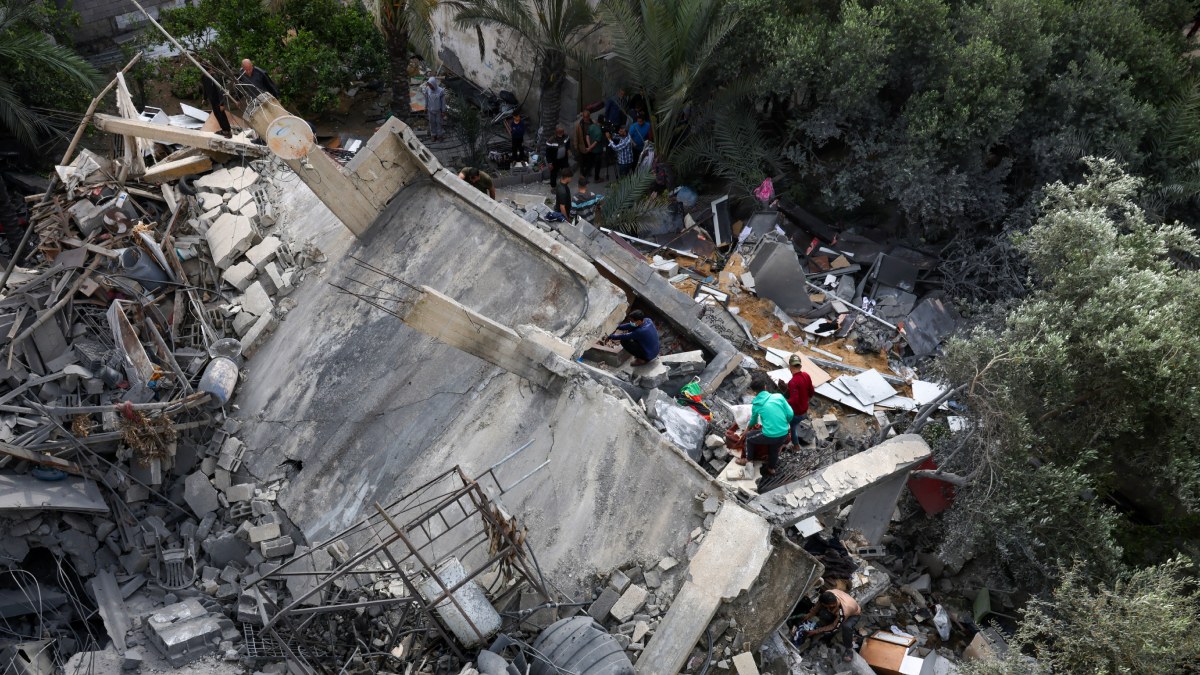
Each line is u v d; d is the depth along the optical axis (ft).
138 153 51.44
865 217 66.13
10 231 66.85
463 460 37.73
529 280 42.01
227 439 41.32
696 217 65.31
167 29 77.66
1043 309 43.32
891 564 45.24
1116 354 40.60
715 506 32.19
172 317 44.70
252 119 41.75
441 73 86.79
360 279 45.19
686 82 62.23
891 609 42.96
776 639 32.76
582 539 33.76
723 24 61.82
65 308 42.27
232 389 42.27
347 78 78.13
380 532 36.99
